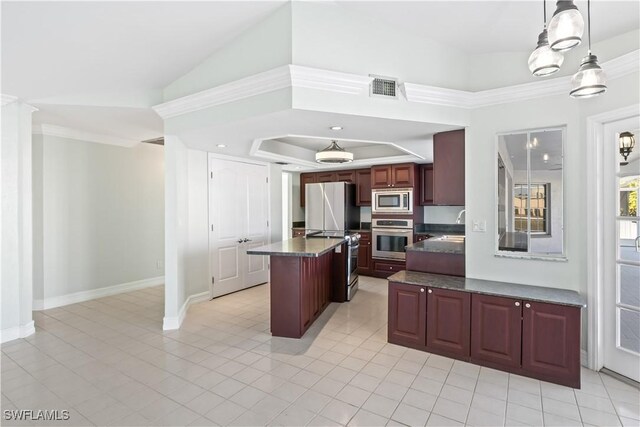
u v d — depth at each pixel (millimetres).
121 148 5082
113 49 2732
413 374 2621
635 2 2053
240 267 5293
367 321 3854
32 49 2578
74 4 2172
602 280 2594
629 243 2463
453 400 2268
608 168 2541
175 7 2336
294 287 3373
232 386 2453
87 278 4711
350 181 6656
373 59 2693
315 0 2484
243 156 5148
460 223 5969
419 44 2855
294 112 2594
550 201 2789
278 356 2951
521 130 2875
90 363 2811
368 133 3367
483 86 3031
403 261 5801
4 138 3236
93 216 4766
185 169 4156
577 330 2383
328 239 4594
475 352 2773
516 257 2926
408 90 2775
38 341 3275
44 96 3277
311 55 2512
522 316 2566
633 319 2438
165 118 3457
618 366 2520
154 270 5562
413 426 2002
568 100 2705
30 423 2027
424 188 5988
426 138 3584
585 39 2502
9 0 2066
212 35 2730
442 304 2920
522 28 2557
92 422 2043
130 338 3357
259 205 5656
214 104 3020
